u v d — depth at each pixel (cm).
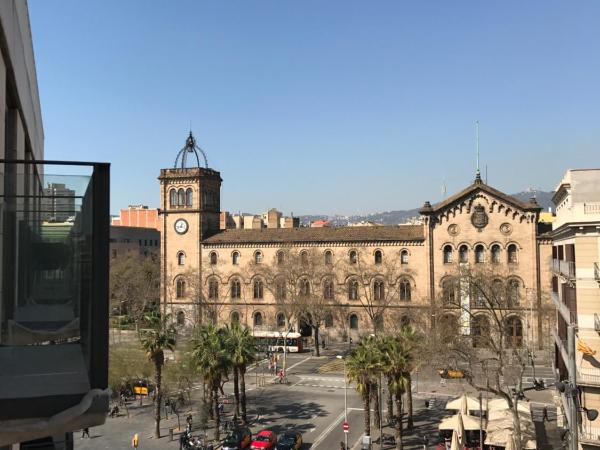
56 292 715
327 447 4578
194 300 9644
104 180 736
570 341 2714
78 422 674
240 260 9594
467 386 6216
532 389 6147
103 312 717
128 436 4912
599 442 3216
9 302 705
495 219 8156
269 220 12269
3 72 1122
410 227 8925
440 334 6128
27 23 1672
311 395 6297
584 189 3634
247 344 5128
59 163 715
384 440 4678
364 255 8906
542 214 12569
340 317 9038
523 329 7762
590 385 3306
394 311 8569
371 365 4206
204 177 9888
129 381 6241
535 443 3844
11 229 722
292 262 9131
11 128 1518
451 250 8356
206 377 4738
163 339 4884
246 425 5150
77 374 691
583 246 3419
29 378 669
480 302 7631
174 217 9925
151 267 12706
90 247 726
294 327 9262
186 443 4509
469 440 4425
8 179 835
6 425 645
